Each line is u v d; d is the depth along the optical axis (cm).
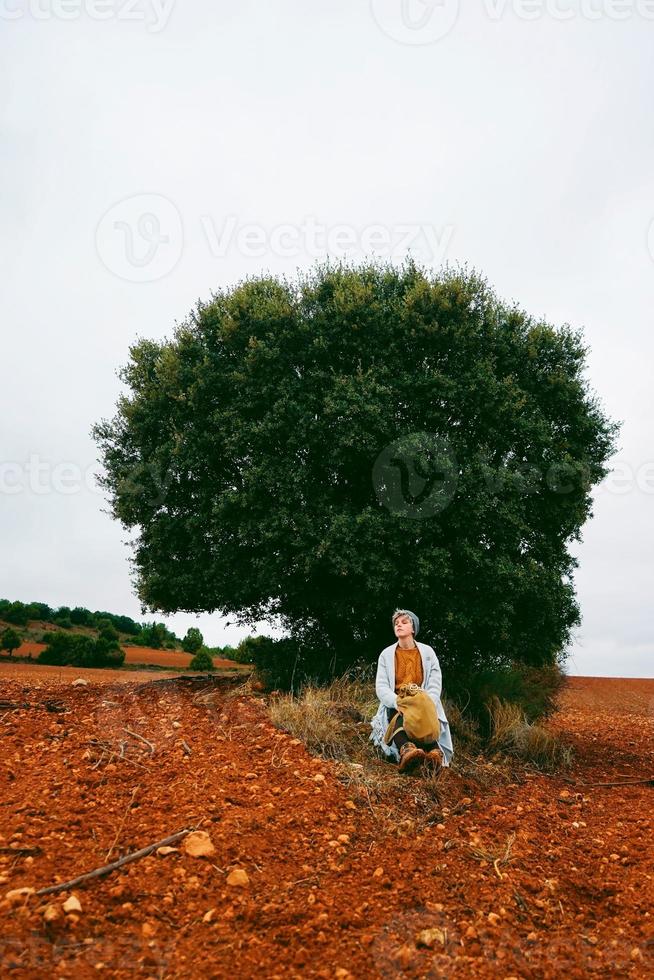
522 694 988
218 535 1027
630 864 480
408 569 947
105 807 473
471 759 777
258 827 465
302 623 1118
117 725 723
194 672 2150
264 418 988
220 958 310
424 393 988
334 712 788
